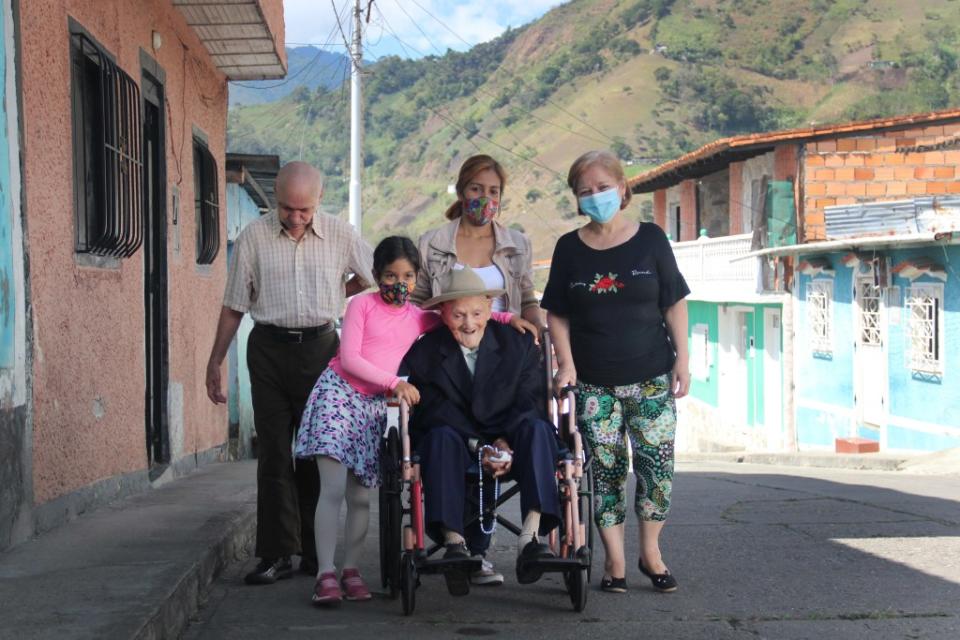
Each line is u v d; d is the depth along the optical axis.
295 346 6.29
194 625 5.41
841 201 22.64
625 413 6.04
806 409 22.08
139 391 8.72
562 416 5.72
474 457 5.53
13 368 5.95
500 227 6.20
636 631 5.30
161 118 9.97
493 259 6.15
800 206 22.70
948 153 22.61
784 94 177.00
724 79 174.25
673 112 169.75
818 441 21.53
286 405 6.36
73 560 5.72
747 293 24.38
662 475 6.04
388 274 5.67
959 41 174.38
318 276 6.30
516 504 10.15
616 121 167.75
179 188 10.67
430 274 6.16
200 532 6.58
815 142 22.69
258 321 6.32
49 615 4.65
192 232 11.25
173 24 10.46
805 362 22.14
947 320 16.83
